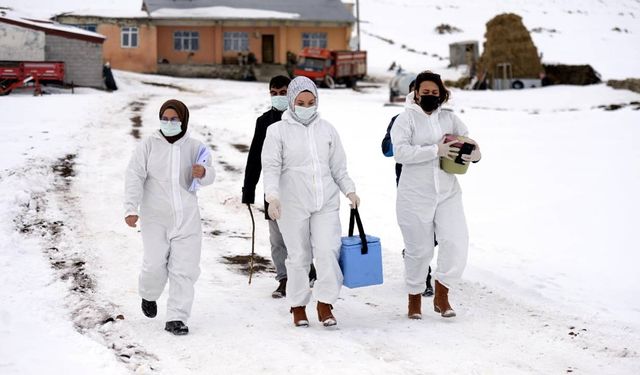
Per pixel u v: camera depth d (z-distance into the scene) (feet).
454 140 20.97
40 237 29.25
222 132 64.80
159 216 19.67
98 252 27.84
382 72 179.01
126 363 17.40
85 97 92.32
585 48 233.55
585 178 44.29
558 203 38.42
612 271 27.91
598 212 36.47
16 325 19.49
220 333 19.71
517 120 74.43
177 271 19.61
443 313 21.50
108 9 167.32
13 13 151.94
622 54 222.69
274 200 19.57
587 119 72.23
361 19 278.67
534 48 134.51
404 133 21.29
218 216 35.55
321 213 20.13
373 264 20.20
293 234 20.17
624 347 19.26
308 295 20.49
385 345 18.90
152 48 158.20
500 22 135.54
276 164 20.04
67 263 25.96
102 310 21.18
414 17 289.33
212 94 113.50
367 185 43.06
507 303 23.44
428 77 21.30
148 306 20.20
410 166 21.43
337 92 128.26
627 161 49.11
